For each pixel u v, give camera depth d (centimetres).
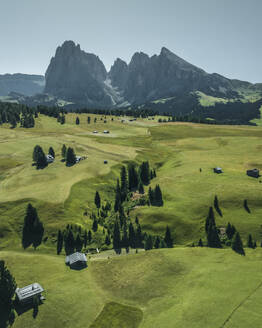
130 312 5016
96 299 5469
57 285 5997
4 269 5606
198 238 8181
